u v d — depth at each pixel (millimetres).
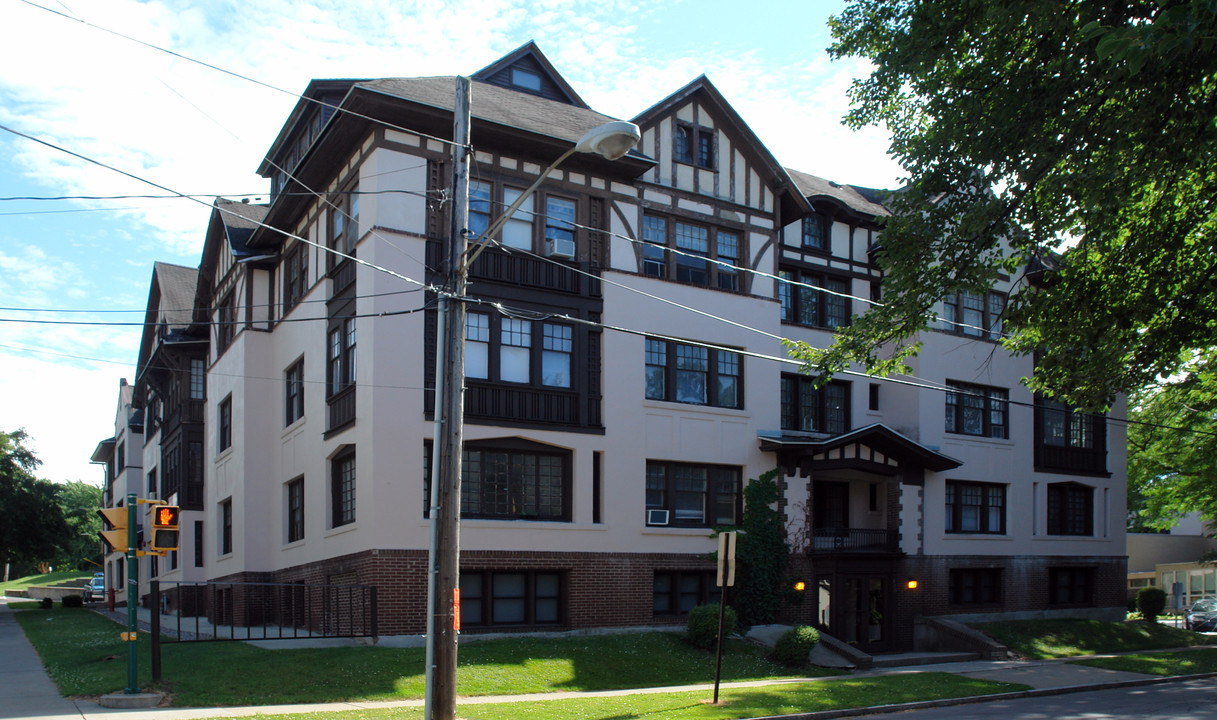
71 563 101188
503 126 24000
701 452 26781
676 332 26875
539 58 29016
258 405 29859
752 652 23938
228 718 14141
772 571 27047
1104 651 30812
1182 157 15586
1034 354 34750
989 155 17797
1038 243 19125
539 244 24844
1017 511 33438
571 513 24484
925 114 19766
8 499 46125
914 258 19297
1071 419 35844
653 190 27062
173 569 38875
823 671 22984
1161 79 14820
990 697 19516
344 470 24625
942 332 32375
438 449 14875
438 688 14172
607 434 25172
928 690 19781
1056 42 16578
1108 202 16281
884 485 30562
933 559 30734
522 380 24188
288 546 27547
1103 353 19219
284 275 29719
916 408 31188
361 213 23578
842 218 32188
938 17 18250
